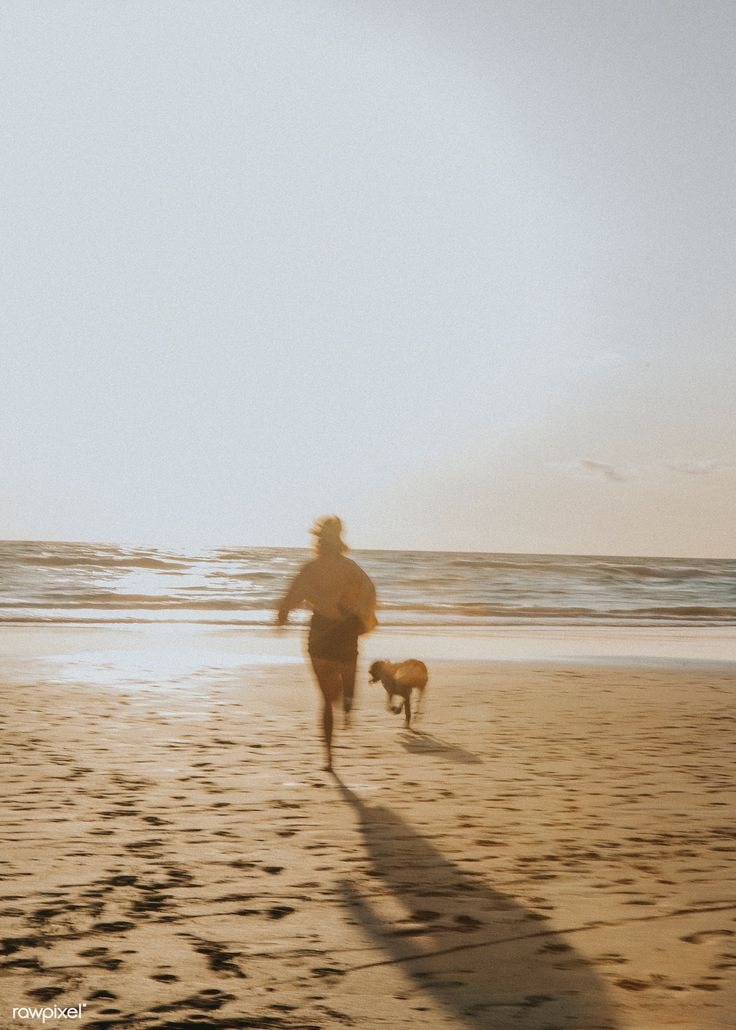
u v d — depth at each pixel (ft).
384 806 17.85
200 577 149.18
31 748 22.71
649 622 84.12
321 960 10.68
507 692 34.63
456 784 19.81
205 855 14.57
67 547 265.54
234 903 12.48
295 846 15.14
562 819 17.04
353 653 21.38
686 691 35.99
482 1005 9.60
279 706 30.48
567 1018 9.32
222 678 37.06
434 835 15.88
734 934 11.62
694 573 196.75
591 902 12.69
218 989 9.89
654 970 10.51
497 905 12.53
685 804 18.30
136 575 149.18
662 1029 9.10
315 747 23.81
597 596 133.18
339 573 21.48
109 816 16.74
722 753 23.70
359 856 14.65
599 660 47.14
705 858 14.76
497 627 71.72
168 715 28.09
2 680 34.94
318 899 12.67
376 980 10.17
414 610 90.79
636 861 14.57
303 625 69.62
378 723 27.81
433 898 12.77
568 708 31.07
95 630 59.26
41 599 93.20
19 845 14.90
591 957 10.85
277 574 159.63
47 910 12.10
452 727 27.17
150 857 14.43
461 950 11.01
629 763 22.27
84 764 21.07
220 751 22.93
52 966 10.41
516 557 346.95
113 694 32.09
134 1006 9.46
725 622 87.51
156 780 19.65
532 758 22.72
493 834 16.01
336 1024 9.13
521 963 10.67
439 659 45.80
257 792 18.80
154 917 11.93
